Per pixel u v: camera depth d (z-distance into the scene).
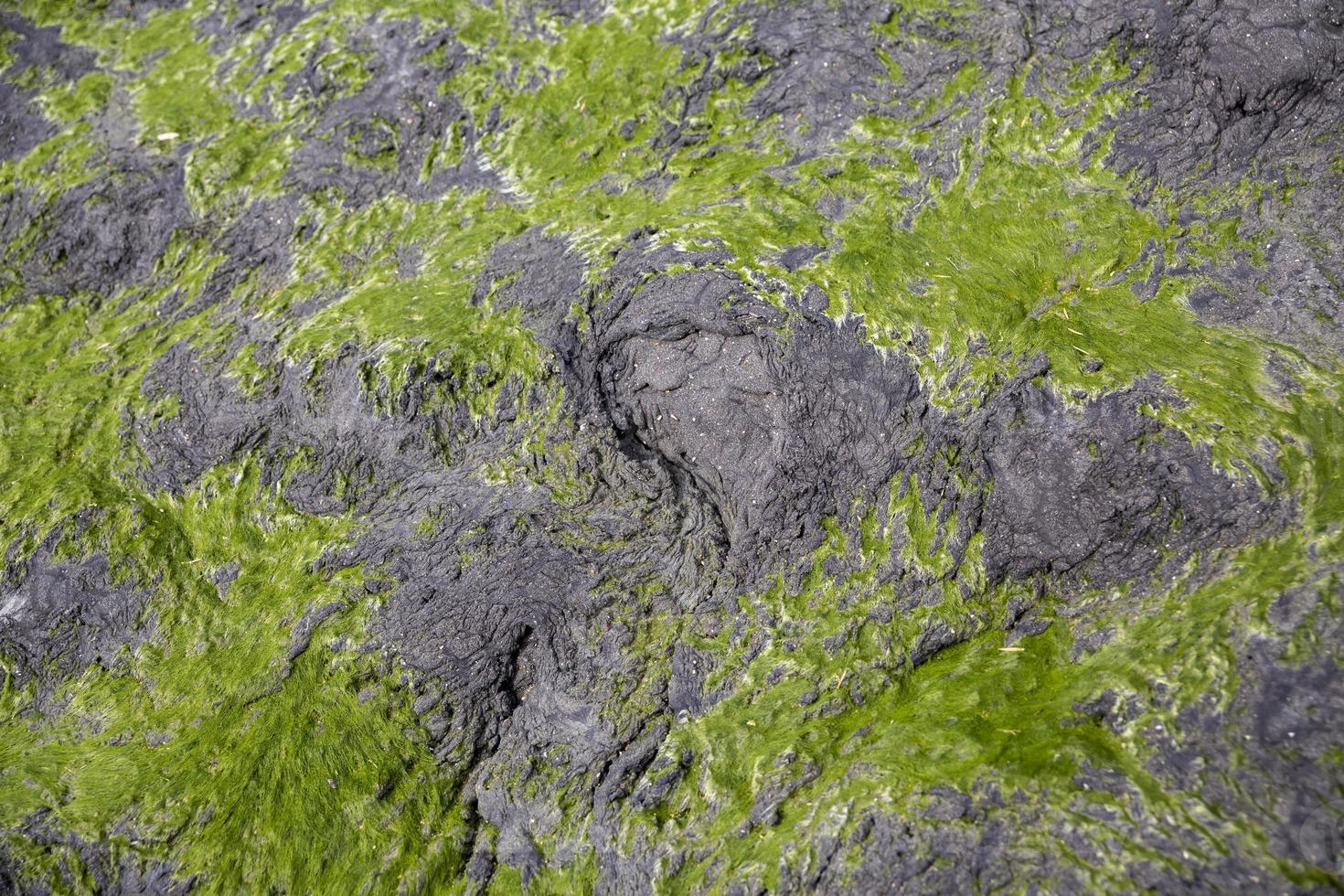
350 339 5.82
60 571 5.59
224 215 6.79
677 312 5.40
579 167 6.35
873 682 4.52
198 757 4.89
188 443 5.89
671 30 6.54
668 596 5.05
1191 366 4.66
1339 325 4.67
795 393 5.11
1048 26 5.72
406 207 6.50
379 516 5.46
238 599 5.40
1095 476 4.54
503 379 5.55
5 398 6.39
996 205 5.46
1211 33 5.32
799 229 5.54
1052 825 3.61
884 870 3.71
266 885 4.54
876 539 4.84
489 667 5.04
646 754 4.62
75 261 6.97
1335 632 3.71
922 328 5.02
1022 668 4.35
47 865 4.62
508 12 7.01
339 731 4.89
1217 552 4.26
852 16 6.15
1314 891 3.23
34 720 5.26
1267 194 5.10
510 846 4.59
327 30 7.21
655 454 5.41
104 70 7.67
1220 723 3.68
